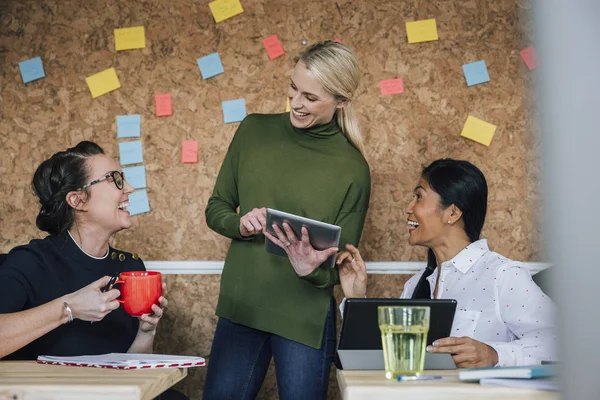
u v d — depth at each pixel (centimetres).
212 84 297
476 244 187
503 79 292
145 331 173
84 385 111
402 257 288
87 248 183
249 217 196
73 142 299
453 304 139
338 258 192
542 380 111
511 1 294
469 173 190
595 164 42
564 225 43
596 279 42
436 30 293
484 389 108
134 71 299
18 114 301
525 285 174
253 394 211
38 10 303
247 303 205
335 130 215
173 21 299
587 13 43
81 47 301
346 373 127
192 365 138
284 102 295
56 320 141
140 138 297
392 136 292
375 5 295
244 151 217
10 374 125
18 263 168
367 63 294
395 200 290
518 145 290
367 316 137
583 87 43
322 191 207
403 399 109
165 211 295
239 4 297
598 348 43
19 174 299
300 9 296
